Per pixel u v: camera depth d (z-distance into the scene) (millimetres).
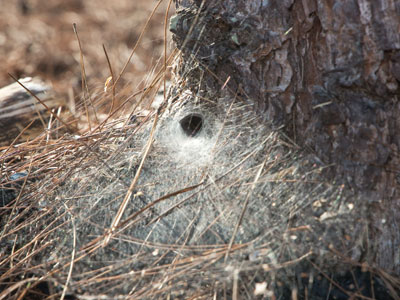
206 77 774
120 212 711
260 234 709
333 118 716
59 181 765
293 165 732
